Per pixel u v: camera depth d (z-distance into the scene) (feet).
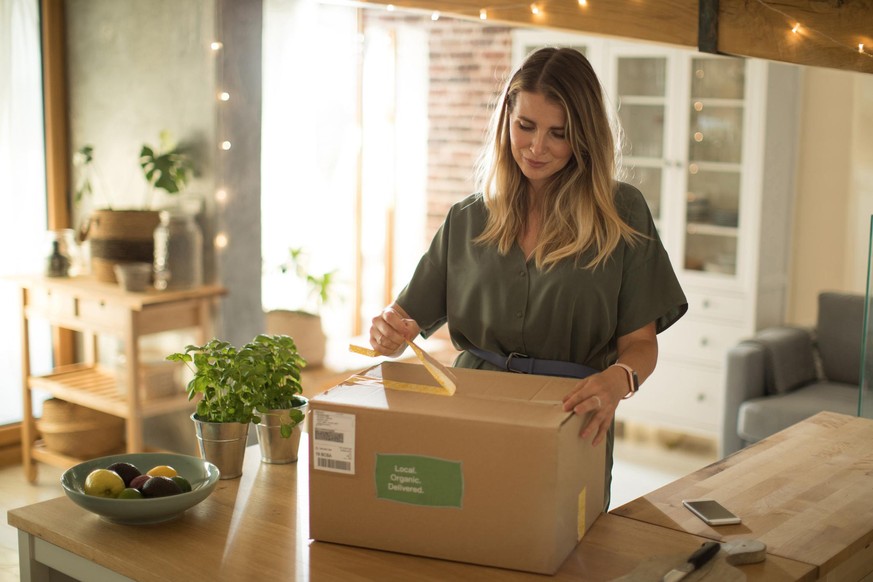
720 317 16.05
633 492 14.29
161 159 13.91
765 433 13.74
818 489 6.46
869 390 8.35
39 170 15.65
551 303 6.64
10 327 15.60
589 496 5.69
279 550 5.46
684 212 16.40
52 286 14.07
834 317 14.85
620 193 6.76
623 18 9.00
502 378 5.87
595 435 5.66
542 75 6.32
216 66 13.64
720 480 6.61
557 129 6.38
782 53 8.14
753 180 15.53
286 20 17.72
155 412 13.66
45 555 5.86
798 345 14.76
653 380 16.75
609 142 6.50
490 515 5.19
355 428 5.35
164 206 14.46
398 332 6.25
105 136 15.11
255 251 14.48
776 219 16.02
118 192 15.10
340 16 18.81
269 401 6.74
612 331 6.71
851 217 16.07
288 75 17.97
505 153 6.75
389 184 21.40
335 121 18.98
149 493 5.73
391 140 21.25
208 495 5.94
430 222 21.49
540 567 5.16
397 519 5.38
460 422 5.16
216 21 13.53
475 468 5.17
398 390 5.64
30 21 15.28
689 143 16.25
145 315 13.28
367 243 21.56
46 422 14.46
